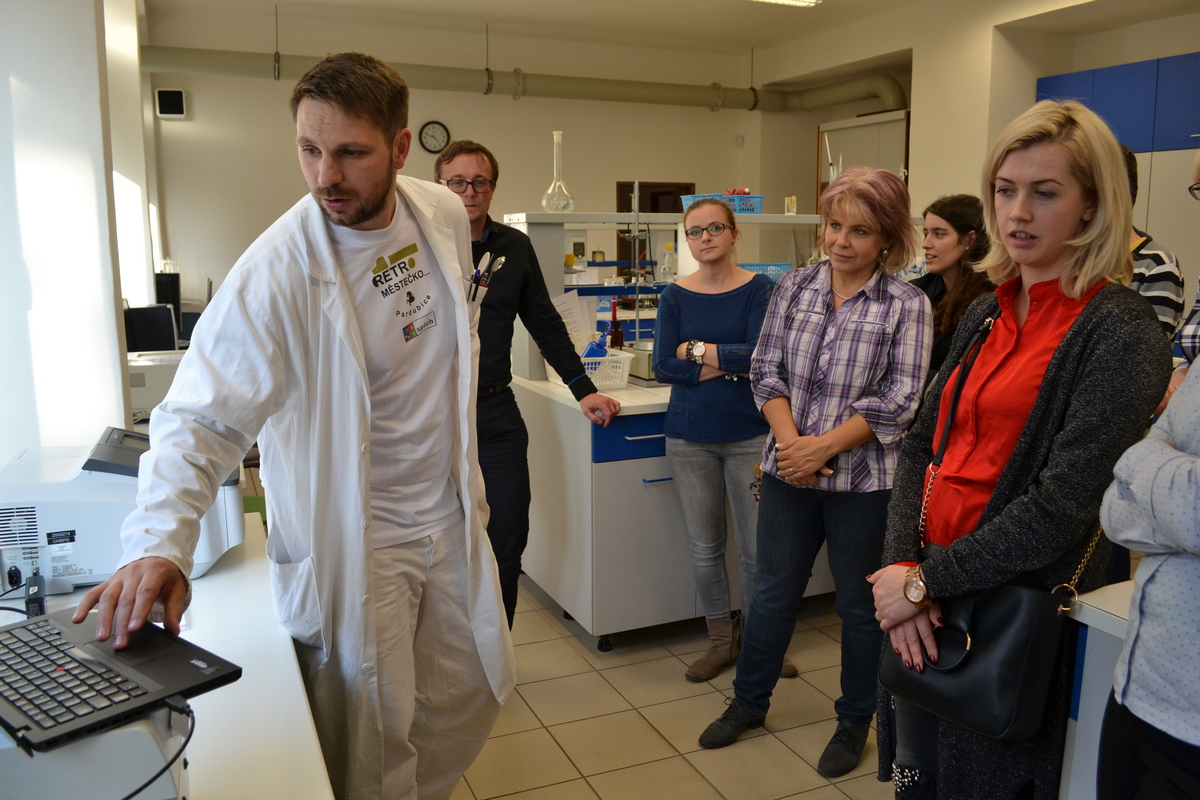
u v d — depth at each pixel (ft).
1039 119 3.88
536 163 29.76
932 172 23.99
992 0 21.71
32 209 6.32
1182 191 18.06
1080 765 3.94
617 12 25.64
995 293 4.45
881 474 6.51
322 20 26.37
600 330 11.15
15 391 6.48
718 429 8.22
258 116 26.14
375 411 4.42
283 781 3.07
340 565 4.32
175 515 3.36
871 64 27.35
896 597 4.23
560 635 9.66
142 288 19.33
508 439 8.10
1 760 2.44
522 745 7.43
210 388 3.75
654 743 7.46
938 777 4.41
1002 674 3.85
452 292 4.56
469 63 28.30
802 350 6.71
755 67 31.40
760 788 6.79
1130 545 3.24
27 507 4.37
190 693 2.68
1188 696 3.01
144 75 24.40
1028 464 4.00
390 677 4.51
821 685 8.42
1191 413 3.11
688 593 9.39
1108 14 20.42
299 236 4.03
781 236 11.60
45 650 2.93
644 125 31.19
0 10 6.08
